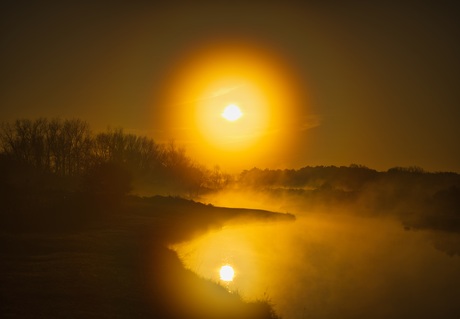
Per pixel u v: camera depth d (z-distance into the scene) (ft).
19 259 89.81
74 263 88.43
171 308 68.54
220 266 121.90
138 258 101.19
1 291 67.31
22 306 61.46
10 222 134.51
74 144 302.25
